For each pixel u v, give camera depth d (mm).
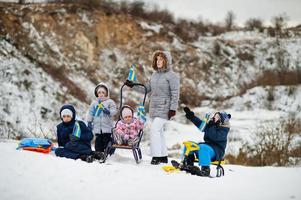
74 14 47969
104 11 52688
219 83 57750
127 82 12195
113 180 8656
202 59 59875
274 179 9930
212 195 7906
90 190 7887
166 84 11906
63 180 8367
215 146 10469
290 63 64250
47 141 11445
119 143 11383
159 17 63781
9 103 28453
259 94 49688
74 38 45812
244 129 31453
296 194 8195
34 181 8156
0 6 40562
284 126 26125
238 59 63938
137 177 9055
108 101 12461
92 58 46375
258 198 7820
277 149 19000
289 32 74188
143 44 54062
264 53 66625
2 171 8555
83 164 9711
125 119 11422
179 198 7625
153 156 11594
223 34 73250
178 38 60844
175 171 10211
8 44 34625
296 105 46625
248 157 19500
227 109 48156
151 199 7500
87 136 11016
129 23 54812
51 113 30344
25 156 9828
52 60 39031
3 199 7172
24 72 32469
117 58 49312
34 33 40469
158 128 11703
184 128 35062
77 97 35312
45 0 48750
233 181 9445
